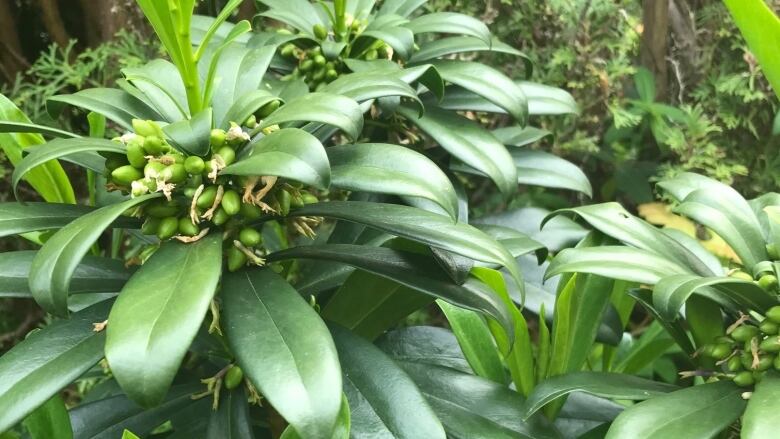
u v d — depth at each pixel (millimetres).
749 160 741
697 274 364
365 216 326
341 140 686
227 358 396
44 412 336
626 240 367
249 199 302
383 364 331
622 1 753
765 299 321
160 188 290
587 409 427
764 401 286
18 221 309
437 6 719
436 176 308
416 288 337
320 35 474
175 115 344
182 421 390
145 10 306
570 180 493
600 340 434
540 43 741
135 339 249
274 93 417
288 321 281
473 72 441
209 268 278
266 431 406
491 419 362
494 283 375
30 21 762
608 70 727
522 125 431
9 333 767
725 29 713
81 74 682
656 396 329
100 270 356
